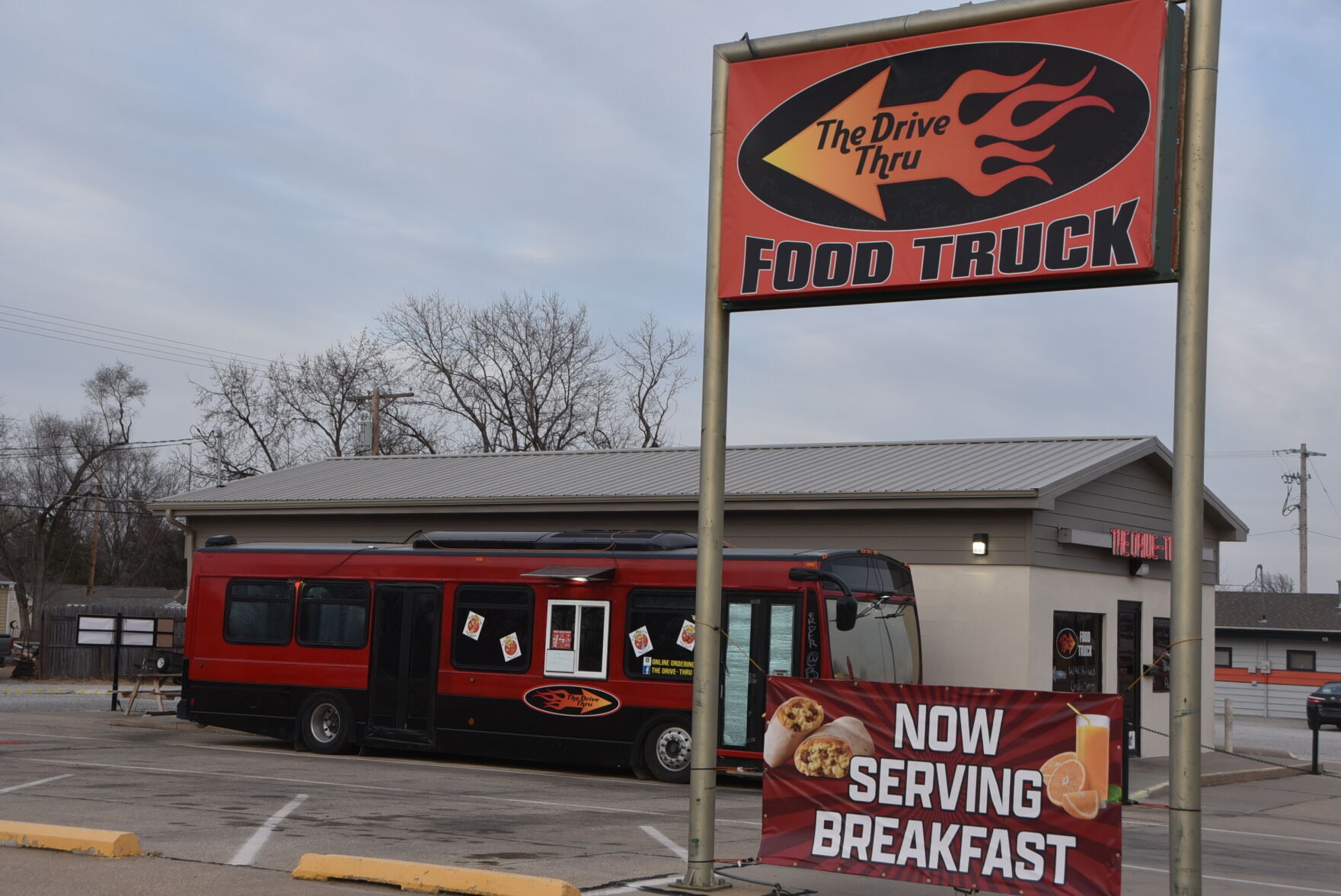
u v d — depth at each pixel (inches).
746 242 366.3
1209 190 309.7
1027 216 330.3
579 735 687.1
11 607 2714.1
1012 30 336.2
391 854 396.5
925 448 966.4
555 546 713.6
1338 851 508.1
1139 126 317.1
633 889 348.5
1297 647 2059.5
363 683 751.7
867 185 351.9
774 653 636.7
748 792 626.8
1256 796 721.6
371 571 762.2
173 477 3097.9
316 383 2183.8
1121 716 316.2
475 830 456.8
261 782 590.9
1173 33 317.4
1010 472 812.6
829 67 359.9
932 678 780.6
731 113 372.5
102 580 3097.9
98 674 1615.4
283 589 788.0
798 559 642.2
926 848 333.7
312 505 1030.4
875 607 674.2
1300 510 2479.1
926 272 342.0
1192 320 306.3
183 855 383.6
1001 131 335.6
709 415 368.5
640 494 893.2
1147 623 897.5
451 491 1005.8
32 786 547.8
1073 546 810.2
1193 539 298.8
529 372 2158.0
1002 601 767.7
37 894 316.8
